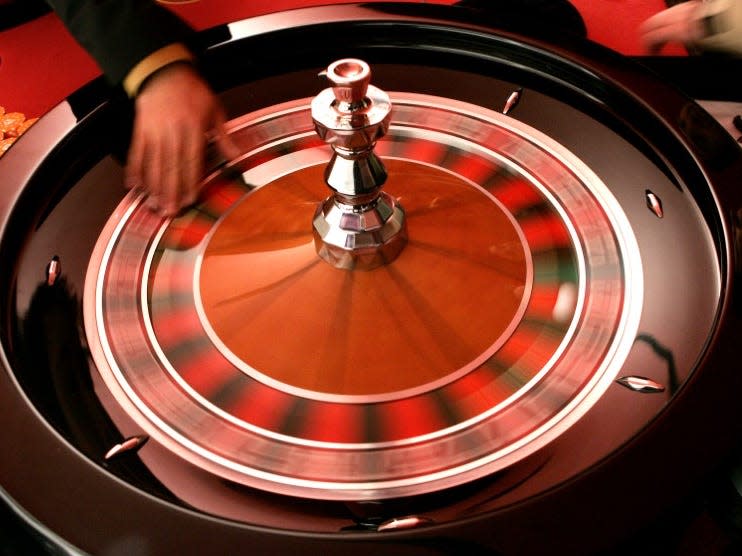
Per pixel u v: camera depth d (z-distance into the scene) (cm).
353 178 83
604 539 56
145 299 83
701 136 89
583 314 80
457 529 56
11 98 129
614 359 75
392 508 66
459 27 104
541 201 91
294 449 71
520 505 57
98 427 70
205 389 76
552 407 72
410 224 90
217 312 82
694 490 59
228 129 101
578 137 96
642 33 129
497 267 85
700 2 122
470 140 99
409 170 97
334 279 84
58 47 136
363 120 79
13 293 79
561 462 68
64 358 76
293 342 79
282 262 86
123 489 60
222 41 104
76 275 84
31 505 59
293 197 94
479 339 79
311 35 107
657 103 93
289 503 66
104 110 96
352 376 76
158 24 100
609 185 91
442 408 73
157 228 90
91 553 56
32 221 85
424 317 81
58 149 91
